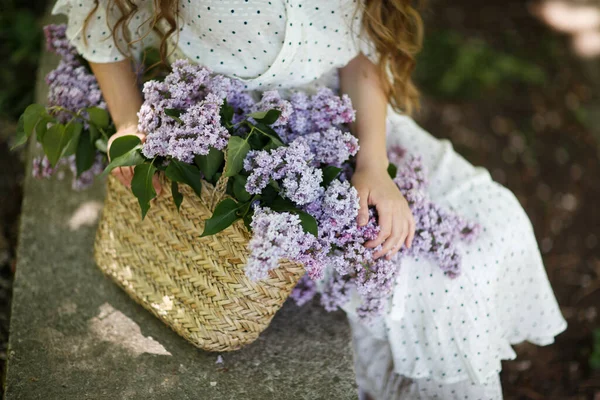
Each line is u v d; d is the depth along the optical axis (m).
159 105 1.32
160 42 1.50
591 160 2.56
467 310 1.46
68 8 1.47
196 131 1.28
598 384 1.94
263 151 1.30
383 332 1.52
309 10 1.38
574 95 2.79
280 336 1.55
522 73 2.82
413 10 1.50
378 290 1.42
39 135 1.41
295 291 1.56
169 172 1.31
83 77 1.53
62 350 1.49
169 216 1.42
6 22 2.43
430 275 1.47
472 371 1.48
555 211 2.39
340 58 1.47
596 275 2.23
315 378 1.47
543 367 1.97
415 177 1.51
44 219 1.76
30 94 2.29
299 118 1.41
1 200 2.06
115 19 1.43
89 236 1.73
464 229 1.49
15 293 1.59
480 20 3.06
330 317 1.59
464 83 2.74
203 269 1.41
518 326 1.61
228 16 1.35
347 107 1.42
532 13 3.15
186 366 1.48
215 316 1.41
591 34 3.08
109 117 1.51
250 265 1.23
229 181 1.35
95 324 1.54
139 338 1.52
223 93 1.36
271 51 1.40
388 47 1.48
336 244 1.37
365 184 1.42
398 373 1.56
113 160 1.32
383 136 1.51
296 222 1.26
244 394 1.44
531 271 1.58
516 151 2.55
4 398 1.41
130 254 1.50
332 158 1.40
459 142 2.55
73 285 1.62
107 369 1.46
